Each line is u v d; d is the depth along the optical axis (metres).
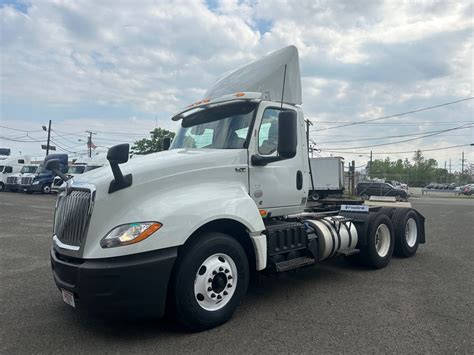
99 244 3.51
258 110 4.88
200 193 4.10
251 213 4.33
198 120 5.39
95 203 3.56
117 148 3.59
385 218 6.79
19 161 38.03
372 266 6.55
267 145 4.97
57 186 30.73
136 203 3.73
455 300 4.84
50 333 3.87
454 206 24.38
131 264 3.42
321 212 6.77
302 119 5.61
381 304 4.71
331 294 5.13
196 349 3.50
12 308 4.60
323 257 5.62
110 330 3.93
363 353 3.41
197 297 3.87
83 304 3.45
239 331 3.90
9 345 3.60
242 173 4.64
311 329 3.94
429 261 7.23
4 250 8.30
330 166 27.69
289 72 5.52
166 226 3.62
